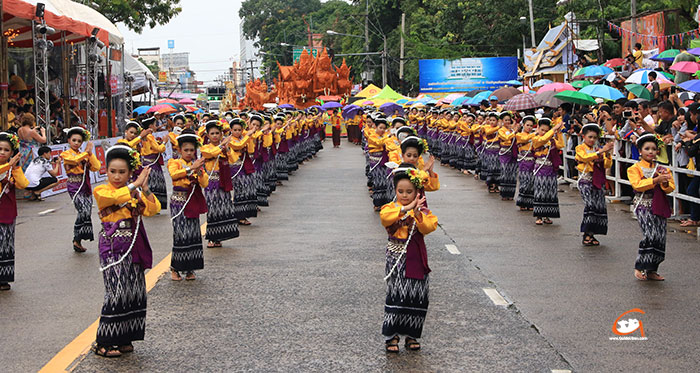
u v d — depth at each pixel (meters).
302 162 28.53
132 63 40.34
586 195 10.86
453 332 6.68
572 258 10.00
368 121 18.22
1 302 7.96
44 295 8.27
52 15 21.20
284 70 56.50
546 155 12.84
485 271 9.23
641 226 8.57
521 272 9.16
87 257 10.62
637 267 8.62
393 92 39.00
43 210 16.06
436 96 51.88
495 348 6.21
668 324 6.85
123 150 6.20
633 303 7.61
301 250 10.70
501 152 16.53
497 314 7.25
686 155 12.83
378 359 5.96
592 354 6.03
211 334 6.67
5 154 8.50
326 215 14.38
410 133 10.25
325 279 8.83
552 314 7.23
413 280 6.05
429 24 59.75
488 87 51.38
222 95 100.56
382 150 14.73
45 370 5.77
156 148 14.83
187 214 8.74
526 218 13.86
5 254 8.52
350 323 6.98
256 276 9.01
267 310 7.46
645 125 12.67
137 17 40.00
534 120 14.51
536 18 52.25
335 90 55.25
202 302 7.79
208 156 10.68
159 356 6.09
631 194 15.88
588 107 20.69
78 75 30.41
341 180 21.83
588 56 37.38
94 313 7.48
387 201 14.68
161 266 9.62
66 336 6.69
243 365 5.84
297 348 6.26
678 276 8.82
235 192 13.01
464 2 55.31
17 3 19.11
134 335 6.18
